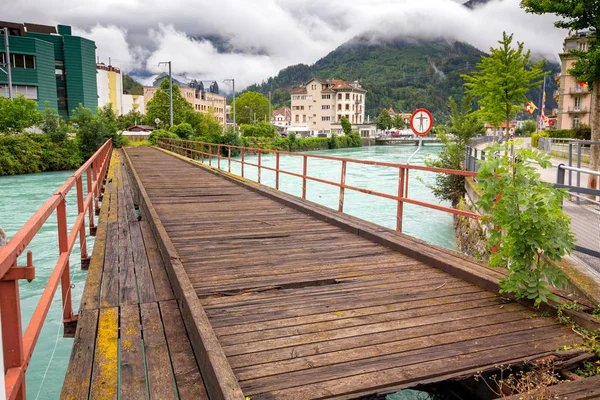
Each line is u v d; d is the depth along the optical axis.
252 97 140.88
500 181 4.49
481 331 3.95
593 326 3.86
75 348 3.64
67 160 41.34
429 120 10.68
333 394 2.99
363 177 29.22
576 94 57.84
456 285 5.13
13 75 55.38
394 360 3.44
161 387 3.12
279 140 73.62
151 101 89.88
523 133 96.94
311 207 9.62
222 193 12.68
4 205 20.59
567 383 3.08
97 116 46.53
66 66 64.81
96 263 5.93
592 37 13.66
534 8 13.62
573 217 7.30
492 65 20.62
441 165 18.95
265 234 7.62
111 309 4.42
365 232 7.43
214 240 7.18
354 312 4.35
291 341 3.74
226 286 5.00
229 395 2.71
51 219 16.31
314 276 5.39
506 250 4.46
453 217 14.39
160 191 13.01
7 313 2.31
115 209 10.37
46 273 9.84
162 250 6.28
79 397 2.98
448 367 3.34
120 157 30.28
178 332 3.96
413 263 6.00
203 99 150.25
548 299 4.43
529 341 3.76
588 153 21.45
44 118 43.41
